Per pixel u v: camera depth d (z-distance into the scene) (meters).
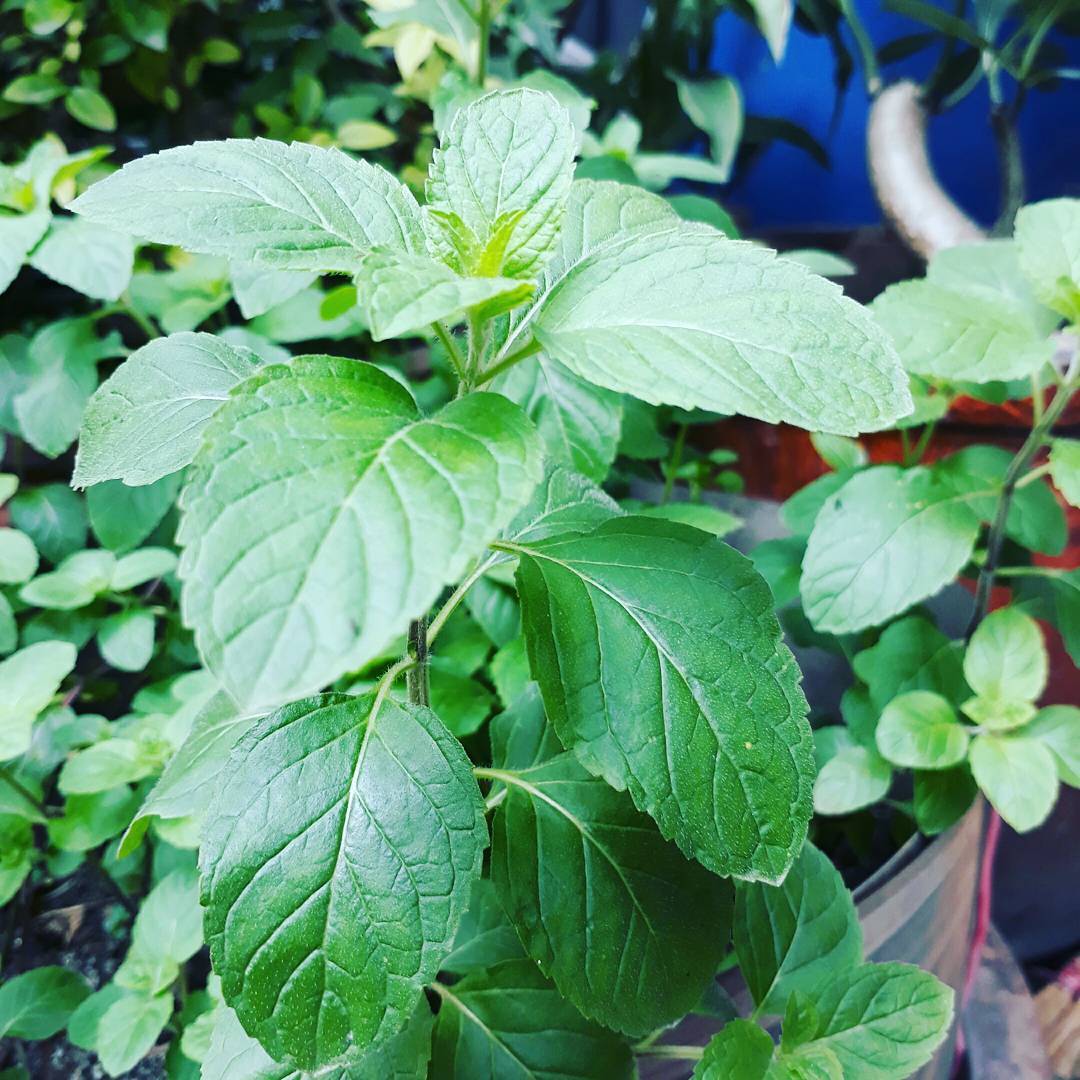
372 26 0.56
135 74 0.52
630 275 0.16
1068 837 0.41
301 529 0.12
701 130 0.59
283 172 0.16
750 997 0.23
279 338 0.37
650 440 0.37
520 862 0.19
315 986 0.15
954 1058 0.32
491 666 0.30
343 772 0.16
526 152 0.16
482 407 0.14
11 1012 0.29
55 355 0.37
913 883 0.25
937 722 0.26
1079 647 0.27
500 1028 0.20
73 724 0.35
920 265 0.49
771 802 0.16
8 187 0.35
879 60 0.52
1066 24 0.45
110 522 0.37
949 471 0.28
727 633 0.16
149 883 0.35
